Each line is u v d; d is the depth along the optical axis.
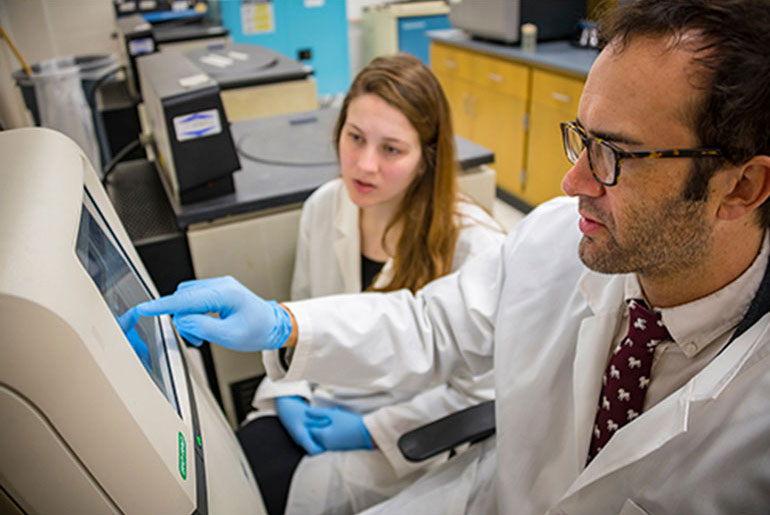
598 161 0.58
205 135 1.24
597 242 0.63
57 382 0.34
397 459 1.06
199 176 1.26
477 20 3.03
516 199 3.12
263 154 1.58
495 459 0.94
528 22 2.83
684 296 0.66
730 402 0.60
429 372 0.96
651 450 0.62
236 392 1.52
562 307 0.83
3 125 1.12
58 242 0.38
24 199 0.40
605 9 0.59
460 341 0.95
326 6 4.04
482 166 1.55
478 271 1.00
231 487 0.64
